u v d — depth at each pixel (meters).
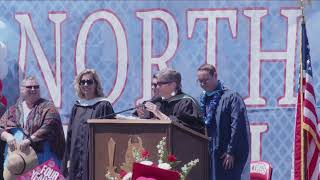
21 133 27.22
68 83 29.94
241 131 26.09
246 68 29.11
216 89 26.58
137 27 29.59
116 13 29.69
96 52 29.81
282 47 28.95
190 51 29.33
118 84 29.69
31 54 30.03
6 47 29.72
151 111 21.58
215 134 26.22
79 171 25.48
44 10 29.98
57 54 29.95
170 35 29.42
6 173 26.88
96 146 20.83
